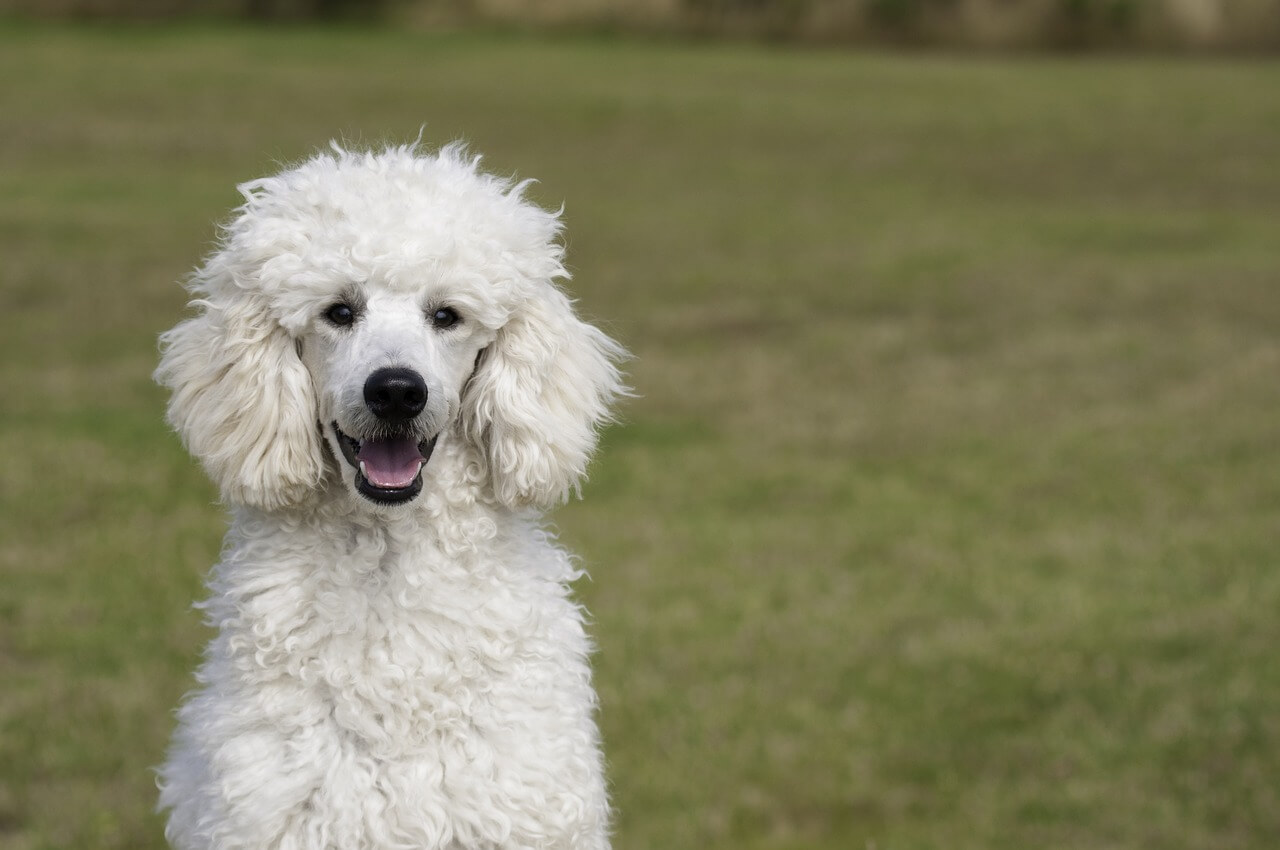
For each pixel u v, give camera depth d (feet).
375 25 128.98
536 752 13.20
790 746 24.63
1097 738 24.93
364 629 13.14
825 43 128.26
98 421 39.70
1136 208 71.92
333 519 13.65
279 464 13.39
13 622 28.12
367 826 12.68
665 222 67.82
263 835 12.72
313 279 13.29
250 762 12.85
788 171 80.18
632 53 119.03
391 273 13.33
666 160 81.97
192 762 13.92
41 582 29.86
